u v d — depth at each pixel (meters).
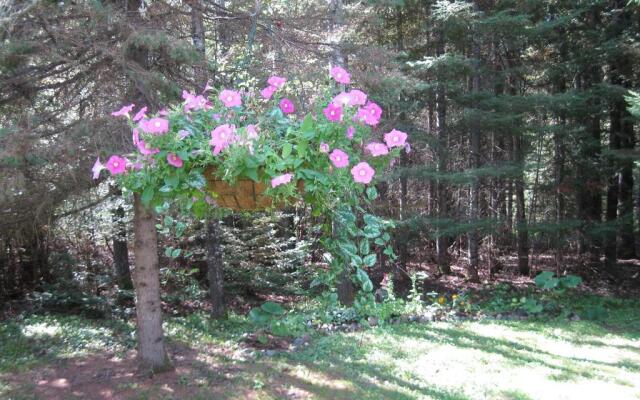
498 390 4.94
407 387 5.05
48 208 4.67
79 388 4.87
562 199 11.64
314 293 10.17
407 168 9.17
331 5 6.62
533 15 9.97
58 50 4.39
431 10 9.84
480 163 10.32
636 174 12.67
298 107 3.57
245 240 9.88
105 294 9.05
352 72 6.49
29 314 7.66
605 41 10.51
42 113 4.52
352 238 3.52
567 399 4.70
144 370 5.25
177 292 9.20
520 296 10.17
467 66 9.03
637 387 5.08
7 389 4.78
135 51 4.78
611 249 11.93
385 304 8.05
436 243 13.23
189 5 5.23
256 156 2.08
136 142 2.13
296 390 4.97
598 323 8.41
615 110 11.25
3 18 3.81
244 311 9.36
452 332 7.38
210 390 4.91
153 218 5.21
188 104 2.35
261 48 5.83
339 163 2.14
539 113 10.85
